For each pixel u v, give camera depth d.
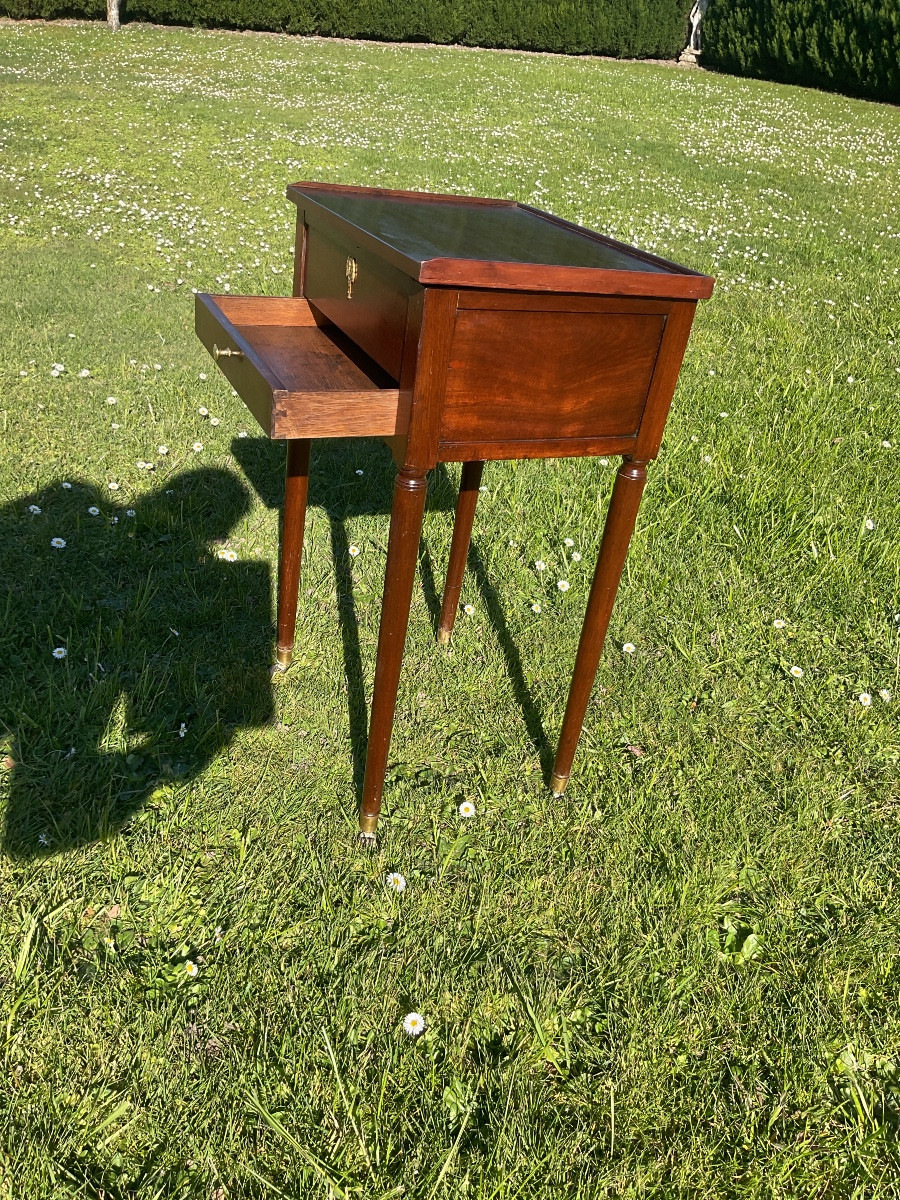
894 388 5.48
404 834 2.37
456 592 3.01
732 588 3.51
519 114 12.85
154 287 6.00
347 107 12.23
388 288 1.88
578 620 3.28
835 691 3.07
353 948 2.07
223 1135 1.70
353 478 4.03
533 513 3.89
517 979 2.02
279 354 2.32
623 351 1.95
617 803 2.51
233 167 8.98
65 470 3.80
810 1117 1.83
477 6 17.77
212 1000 1.92
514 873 2.30
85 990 1.91
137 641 2.91
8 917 2.04
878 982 2.11
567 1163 1.71
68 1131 1.68
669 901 2.25
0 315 5.30
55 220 7.16
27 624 2.94
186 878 2.18
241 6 16.91
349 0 17.11
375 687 2.14
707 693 3.01
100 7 16.58
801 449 4.54
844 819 2.58
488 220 2.35
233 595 3.19
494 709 2.83
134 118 10.41
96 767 2.45
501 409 1.89
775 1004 2.04
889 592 3.58
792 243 8.60
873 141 13.48
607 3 18.14
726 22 18.50
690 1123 1.80
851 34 16.22
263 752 2.57
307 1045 1.85
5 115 9.95
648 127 12.93
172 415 4.36
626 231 8.28
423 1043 1.89
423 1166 1.69
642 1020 1.97
